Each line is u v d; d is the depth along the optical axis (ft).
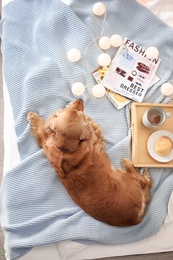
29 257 7.18
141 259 8.32
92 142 7.13
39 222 7.19
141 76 7.94
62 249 7.20
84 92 7.68
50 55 7.73
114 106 7.80
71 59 7.64
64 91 7.63
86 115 7.49
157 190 7.48
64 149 6.79
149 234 7.26
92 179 6.96
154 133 7.57
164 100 7.87
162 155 7.47
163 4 8.18
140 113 7.68
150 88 7.97
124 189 7.06
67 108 7.06
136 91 7.87
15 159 7.45
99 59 7.72
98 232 7.17
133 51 7.97
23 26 7.86
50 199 7.36
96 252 7.30
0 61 9.34
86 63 7.78
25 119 7.48
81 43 7.77
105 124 7.71
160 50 8.06
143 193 7.31
